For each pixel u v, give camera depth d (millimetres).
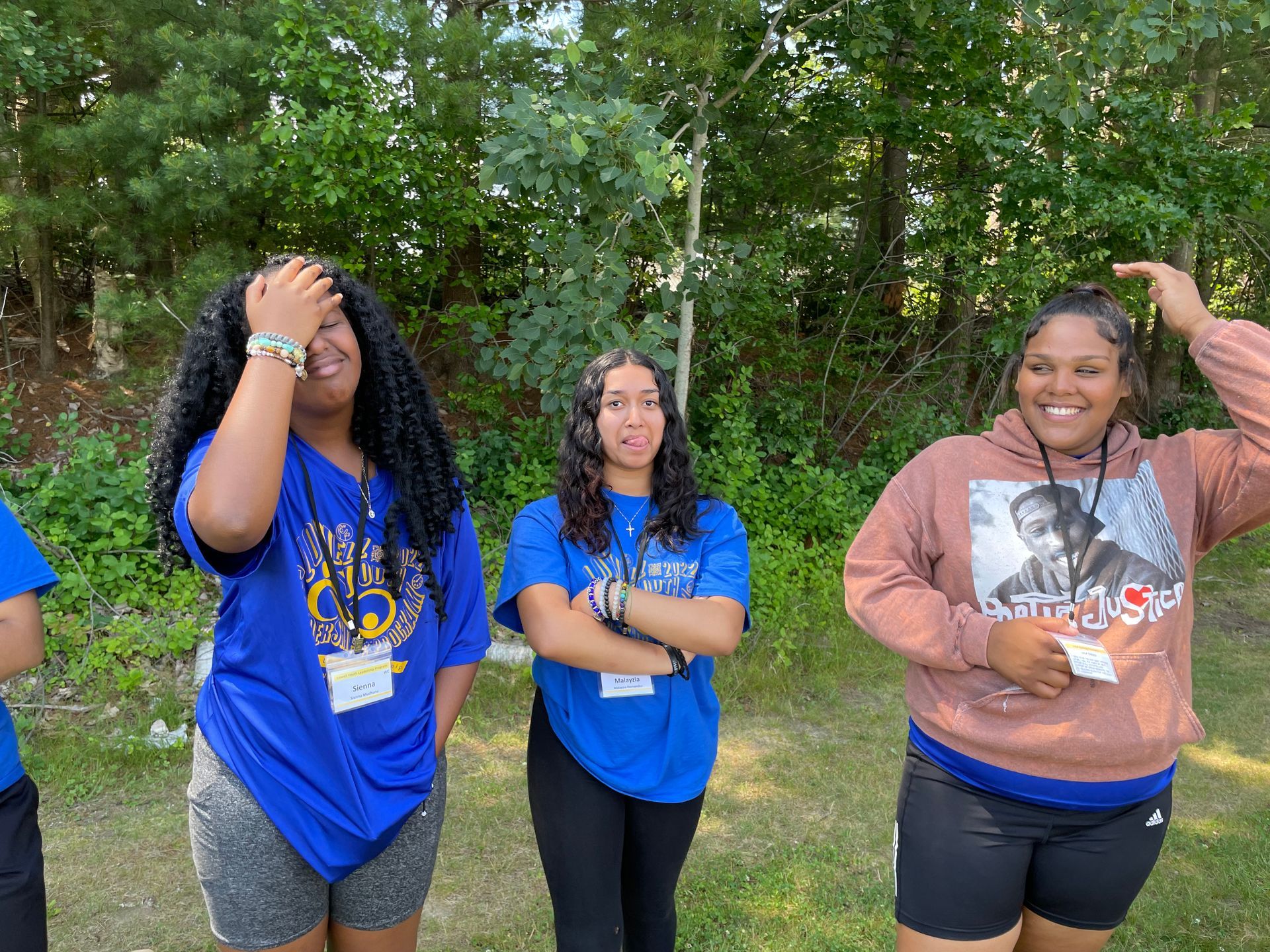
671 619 1882
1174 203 7020
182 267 5941
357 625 1604
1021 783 1653
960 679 1729
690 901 2867
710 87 6262
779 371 7887
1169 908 2861
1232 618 6480
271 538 1480
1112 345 1682
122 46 5898
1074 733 1619
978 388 8047
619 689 1926
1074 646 1580
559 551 2033
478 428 6770
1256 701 4863
